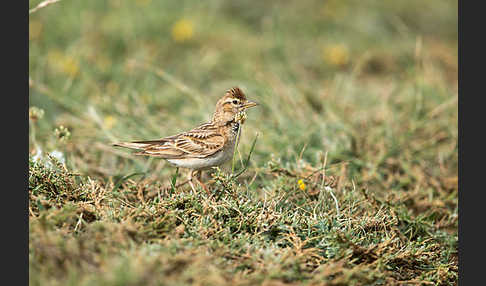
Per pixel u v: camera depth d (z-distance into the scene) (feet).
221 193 29.91
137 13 67.97
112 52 61.41
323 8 80.53
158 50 62.85
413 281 26.86
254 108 49.06
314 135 42.68
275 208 29.94
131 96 49.55
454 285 28.66
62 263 22.59
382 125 46.06
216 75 60.59
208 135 35.01
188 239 25.22
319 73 64.39
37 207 27.25
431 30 81.66
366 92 56.80
